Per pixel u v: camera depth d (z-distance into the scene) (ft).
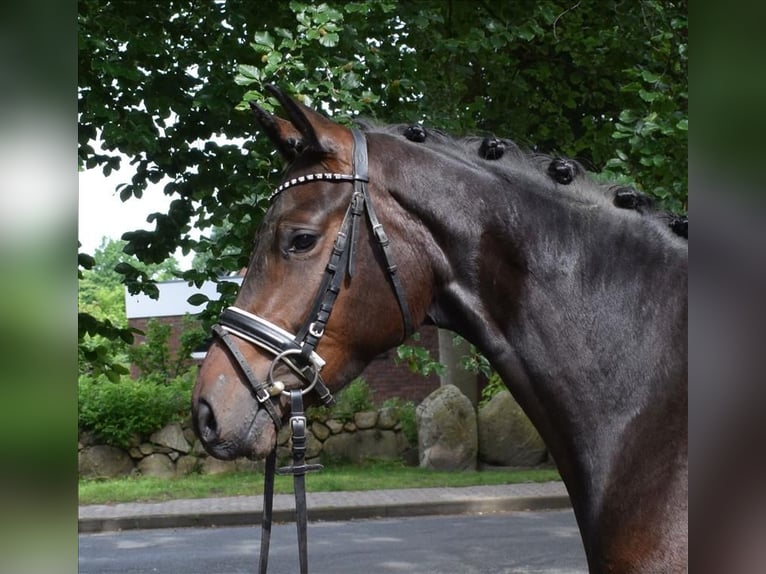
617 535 6.30
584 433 6.62
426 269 6.88
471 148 7.30
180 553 28.09
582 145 22.54
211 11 19.04
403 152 7.02
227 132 18.20
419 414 44.06
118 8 18.98
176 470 43.11
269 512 6.61
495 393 46.83
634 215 7.01
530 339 6.81
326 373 6.57
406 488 38.45
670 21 19.42
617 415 6.56
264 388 6.42
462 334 7.13
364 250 6.68
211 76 18.16
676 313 6.68
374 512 34.47
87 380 42.98
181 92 18.48
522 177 7.06
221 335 6.59
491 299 6.90
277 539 30.27
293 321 6.53
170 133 18.29
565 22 24.49
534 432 43.65
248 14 19.13
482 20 21.43
